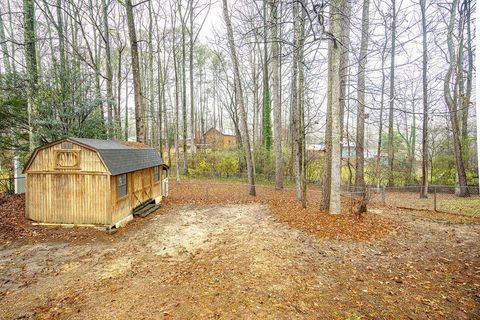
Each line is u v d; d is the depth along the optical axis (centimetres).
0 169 1382
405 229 806
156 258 651
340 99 893
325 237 741
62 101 1222
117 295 475
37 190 893
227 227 902
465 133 1764
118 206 918
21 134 1265
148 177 1205
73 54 1661
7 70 1240
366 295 454
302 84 1047
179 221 1001
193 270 568
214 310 416
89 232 845
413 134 2300
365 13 1070
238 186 1920
